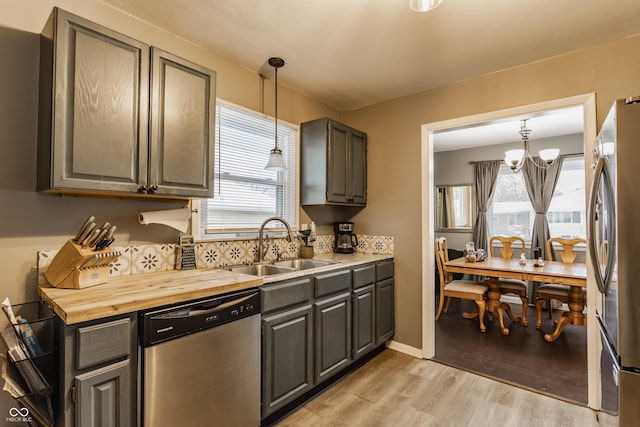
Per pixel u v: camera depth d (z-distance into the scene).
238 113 2.45
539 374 2.54
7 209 1.46
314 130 2.86
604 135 1.51
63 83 1.36
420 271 2.91
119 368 1.22
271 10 1.82
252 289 1.73
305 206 3.02
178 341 1.38
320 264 2.63
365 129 3.33
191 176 1.79
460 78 2.68
